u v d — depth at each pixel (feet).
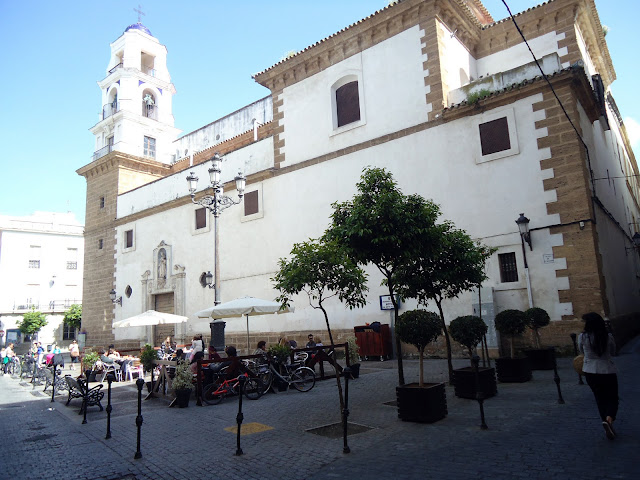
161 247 84.33
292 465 18.30
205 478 17.69
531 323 38.34
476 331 28.60
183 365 34.04
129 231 93.25
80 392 37.06
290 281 23.84
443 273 30.01
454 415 23.94
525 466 16.03
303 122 65.77
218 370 34.50
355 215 26.55
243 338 68.13
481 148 49.26
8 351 81.87
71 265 166.91
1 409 38.96
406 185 54.13
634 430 19.12
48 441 25.70
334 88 63.57
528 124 46.52
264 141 71.46
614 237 55.83
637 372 32.42
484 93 50.37
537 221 44.86
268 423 25.85
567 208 43.39
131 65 106.52
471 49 64.44
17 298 154.40
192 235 79.20
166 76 113.50
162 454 21.35
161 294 84.38
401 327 25.35
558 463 16.06
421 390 23.15
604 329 19.29
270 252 66.85
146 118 105.50
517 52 62.18
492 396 27.84
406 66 56.34
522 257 45.27
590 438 18.48
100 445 23.90
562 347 42.16
